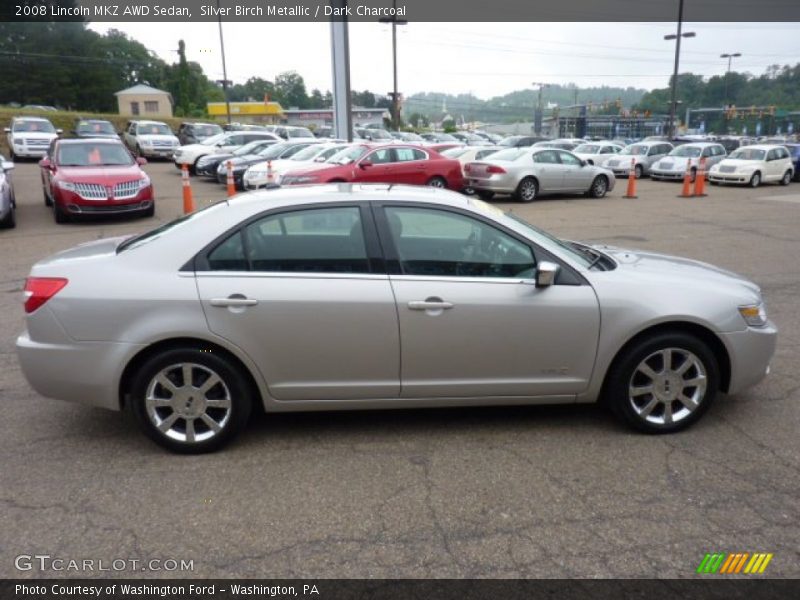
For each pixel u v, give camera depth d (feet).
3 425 13.85
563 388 13.07
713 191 68.08
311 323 12.14
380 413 14.44
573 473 11.90
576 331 12.72
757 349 13.37
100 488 11.38
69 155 43.96
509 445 12.96
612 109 374.02
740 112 284.20
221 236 12.24
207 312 11.93
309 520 10.47
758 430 13.58
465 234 12.75
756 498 11.08
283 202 12.53
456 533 10.14
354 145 53.98
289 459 12.41
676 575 9.21
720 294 13.17
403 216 12.67
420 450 12.77
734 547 9.80
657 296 12.88
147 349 12.07
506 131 367.86
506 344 12.62
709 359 13.10
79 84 252.42
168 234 12.44
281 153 64.90
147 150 99.66
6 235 37.86
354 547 9.81
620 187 73.61
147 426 12.33
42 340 12.07
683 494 11.21
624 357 13.03
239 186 64.44
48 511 10.68
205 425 12.59
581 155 93.45
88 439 13.24
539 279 12.32
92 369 12.01
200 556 9.61
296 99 444.14
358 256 12.44
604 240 36.58
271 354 12.22
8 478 11.71
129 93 223.92
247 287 12.01
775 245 35.12
